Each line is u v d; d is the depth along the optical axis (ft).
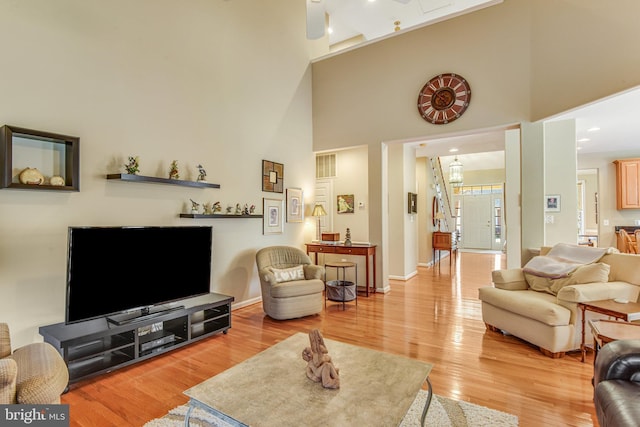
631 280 9.34
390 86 16.75
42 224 8.33
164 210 11.22
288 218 17.22
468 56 14.67
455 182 28.22
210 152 12.98
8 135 7.45
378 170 17.13
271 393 5.05
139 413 6.65
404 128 16.35
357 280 18.12
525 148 13.46
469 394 7.26
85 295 8.07
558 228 15.84
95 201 9.36
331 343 7.12
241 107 14.46
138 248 9.23
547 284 10.78
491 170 36.68
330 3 19.38
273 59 16.35
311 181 19.17
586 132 17.31
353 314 13.34
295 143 17.84
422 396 7.17
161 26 11.26
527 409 6.68
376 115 17.16
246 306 14.55
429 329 11.48
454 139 19.34
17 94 7.93
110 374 8.28
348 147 18.12
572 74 11.68
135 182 10.37
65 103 8.77
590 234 29.60
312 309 12.84
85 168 9.16
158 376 8.21
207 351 9.73
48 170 8.46
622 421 4.02
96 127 9.41
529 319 9.70
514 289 11.46
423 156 25.12
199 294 11.02
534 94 13.16
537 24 12.98
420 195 25.30
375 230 17.19
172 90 11.58
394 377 5.56
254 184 15.07
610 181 22.34
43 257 8.34
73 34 8.95
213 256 13.05
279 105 16.70
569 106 11.79
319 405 4.71
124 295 8.88
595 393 5.16
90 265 8.17
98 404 6.98
